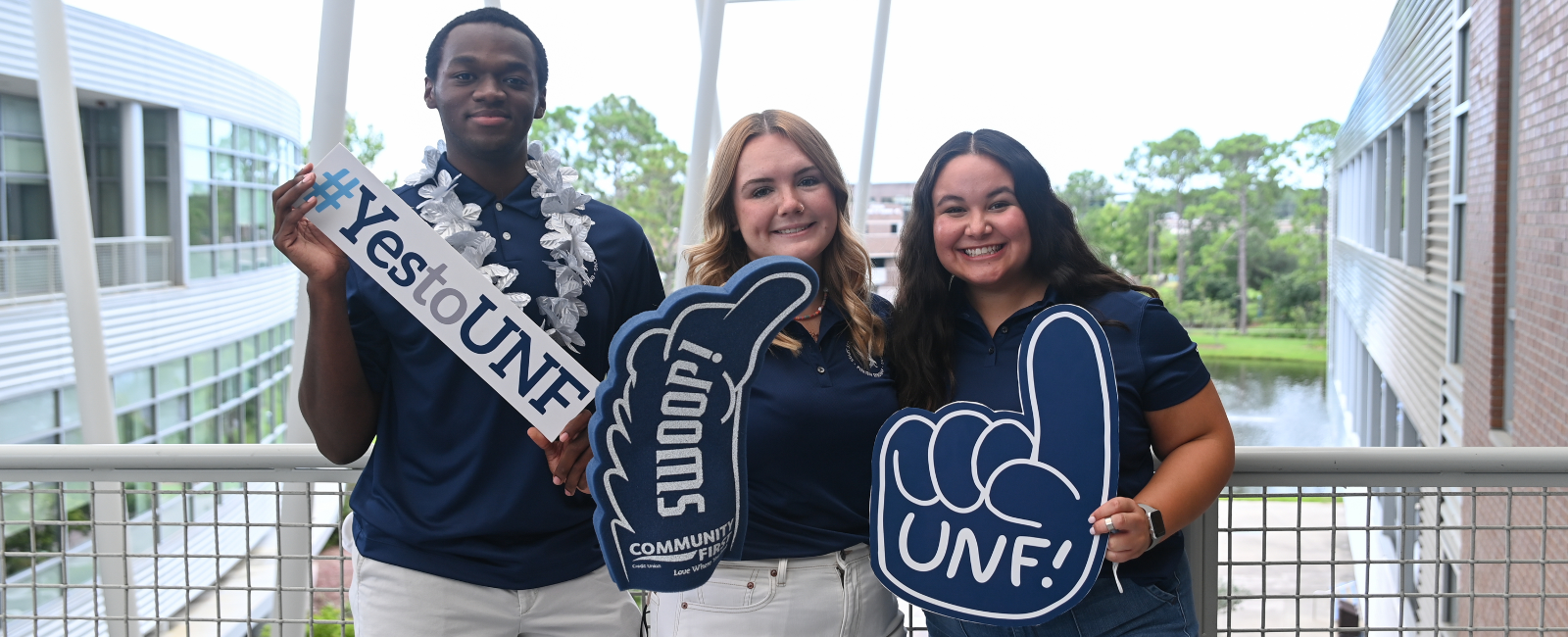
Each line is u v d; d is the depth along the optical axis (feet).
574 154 103.45
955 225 5.51
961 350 5.80
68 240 20.54
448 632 5.69
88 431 21.01
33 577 6.46
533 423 5.56
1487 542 17.90
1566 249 14.80
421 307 5.59
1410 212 34.94
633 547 4.96
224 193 43.80
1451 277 24.66
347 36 15.80
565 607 6.01
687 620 5.58
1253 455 5.98
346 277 5.87
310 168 5.51
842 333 5.87
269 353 48.34
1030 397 5.34
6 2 30.60
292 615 9.00
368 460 6.13
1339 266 73.10
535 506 5.82
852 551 5.64
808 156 5.98
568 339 5.81
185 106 40.16
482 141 5.78
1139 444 5.47
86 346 20.99
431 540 5.70
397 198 5.55
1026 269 5.80
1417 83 32.48
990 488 5.35
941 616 5.85
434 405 5.79
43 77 20.06
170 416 37.14
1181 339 5.45
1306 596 6.08
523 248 5.92
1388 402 42.73
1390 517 27.73
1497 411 19.15
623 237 6.25
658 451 4.98
